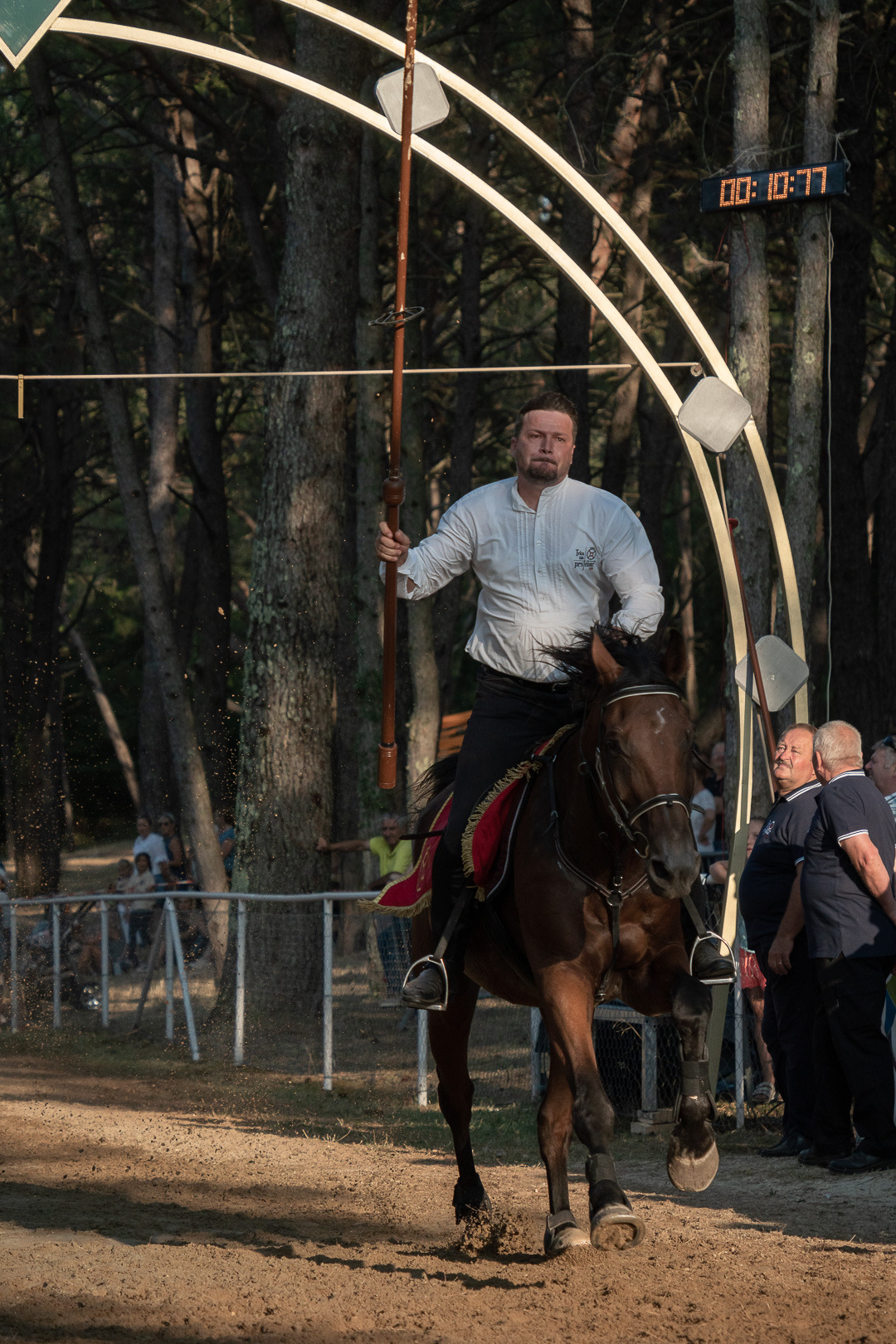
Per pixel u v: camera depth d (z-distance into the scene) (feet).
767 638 31.65
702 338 29.86
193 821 60.03
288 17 68.64
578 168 62.95
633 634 18.19
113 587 155.43
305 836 50.24
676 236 74.54
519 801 19.06
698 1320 16.70
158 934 48.85
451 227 84.79
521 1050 39.47
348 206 51.90
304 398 51.01
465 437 71.26
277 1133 32.12
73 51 66.80
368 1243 21.33
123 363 95.81
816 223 42.27
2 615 94.63
